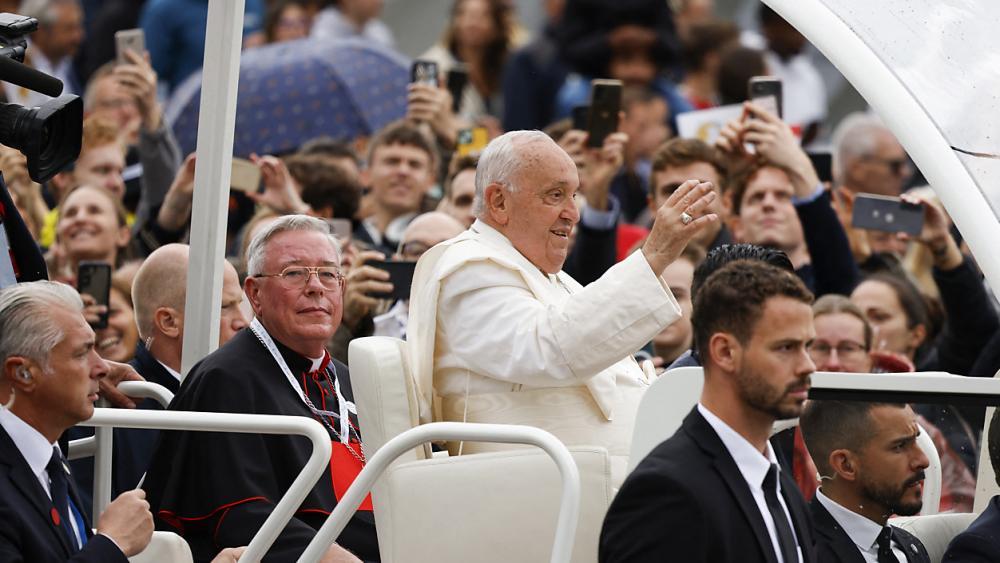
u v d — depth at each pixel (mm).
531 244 17062
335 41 36281
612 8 37156
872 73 16328
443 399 17000
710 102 37375
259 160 28781
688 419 12562
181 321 21141
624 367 17609
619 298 15828
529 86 38625
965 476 13945
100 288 24625
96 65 40375
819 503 13594
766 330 12242
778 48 38156
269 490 17500
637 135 36125
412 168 30859
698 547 11945
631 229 31797
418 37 43250
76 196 29438
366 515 17969
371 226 31000
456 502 15312
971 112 16406
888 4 17094
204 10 39844
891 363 25516
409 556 15305
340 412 18656
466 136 31781
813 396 13750
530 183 16938
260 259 18516
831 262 28562
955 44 16844
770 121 28812
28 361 14227
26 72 15430
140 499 14633
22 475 14188
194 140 37500
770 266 12477
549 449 13719
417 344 16875
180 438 17688
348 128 35188
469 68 39344
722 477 12195
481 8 39062
